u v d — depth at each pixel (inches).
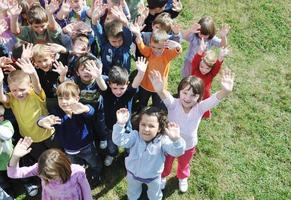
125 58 107.5
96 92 94.6
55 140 96.3
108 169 106.1
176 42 103.4
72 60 103.4
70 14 117.7
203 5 153.5
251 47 138.9
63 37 109.0
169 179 104.3
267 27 145.9
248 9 152.3
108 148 103.9
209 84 107.5
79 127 92.5
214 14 150.5
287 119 118.3
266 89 126.2
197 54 105.0
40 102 93.4
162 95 90.7
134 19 124.3
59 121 88.5
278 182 104.3
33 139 94.8
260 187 103.1
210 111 119.2
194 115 89.8
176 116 90.4
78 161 102.6
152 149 82.7
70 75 104.3
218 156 109.4
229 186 103.1
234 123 117.3
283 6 153.6
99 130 99.7
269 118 118.5
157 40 100.7
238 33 143.3
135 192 94.7
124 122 79.5
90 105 93.4
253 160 108.8
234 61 134.0
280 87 126.9
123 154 109.2
